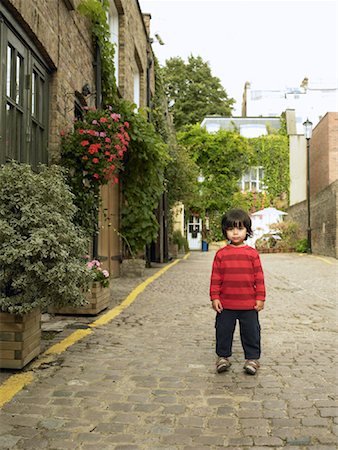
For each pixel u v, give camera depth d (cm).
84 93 795
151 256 1809
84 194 689
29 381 384
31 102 582
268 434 297
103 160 696
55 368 420
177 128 4706
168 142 1764
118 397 356
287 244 2678
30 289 404
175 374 412
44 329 567
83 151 685
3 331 404
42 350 472
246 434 297
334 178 2589
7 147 518
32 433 296
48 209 429
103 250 1017
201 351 490
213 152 3331
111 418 319
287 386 384
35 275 405
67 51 713
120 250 1198
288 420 318
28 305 396
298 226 2694
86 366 428
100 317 643
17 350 404
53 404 341
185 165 1880
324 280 1241
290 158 3294
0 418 316
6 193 422
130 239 1161
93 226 718
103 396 358
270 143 3319
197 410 334
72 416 321
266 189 3322
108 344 506
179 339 540
